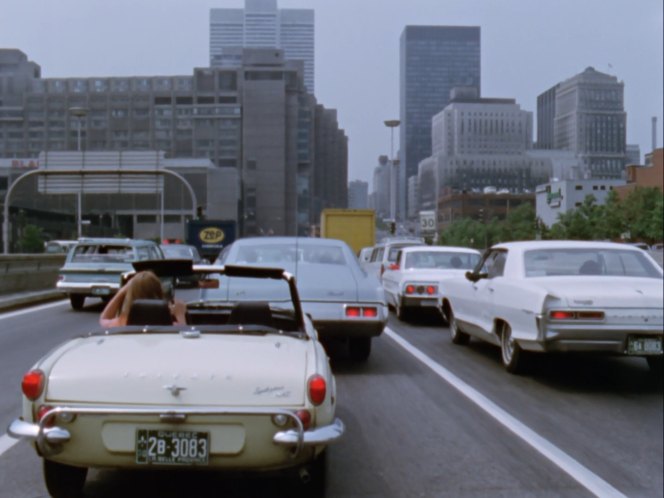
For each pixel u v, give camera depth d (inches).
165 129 6294.3
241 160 6387.8
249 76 6432.1
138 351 185.3
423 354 469.7
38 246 3228.3
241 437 169.9
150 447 169.0
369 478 221.8
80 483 197.9
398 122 2206.0
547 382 376.2
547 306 339.0
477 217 7160.4
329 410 177.5
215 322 285.0
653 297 336.8
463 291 475.2
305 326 226.7
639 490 212.2
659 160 5413.4
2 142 6269.7
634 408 317.7
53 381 174.6
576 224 4542.3
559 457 243.9
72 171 1451.8
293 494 205.3
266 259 422.9
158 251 835.4
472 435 272.4
